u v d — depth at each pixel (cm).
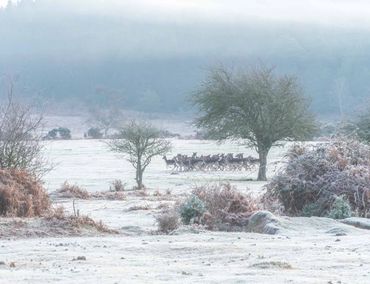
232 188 3297
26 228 2730
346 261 1936
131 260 2003
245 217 3080
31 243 2397
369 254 2064
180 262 1973
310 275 1727
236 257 2048
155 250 2202
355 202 3509
